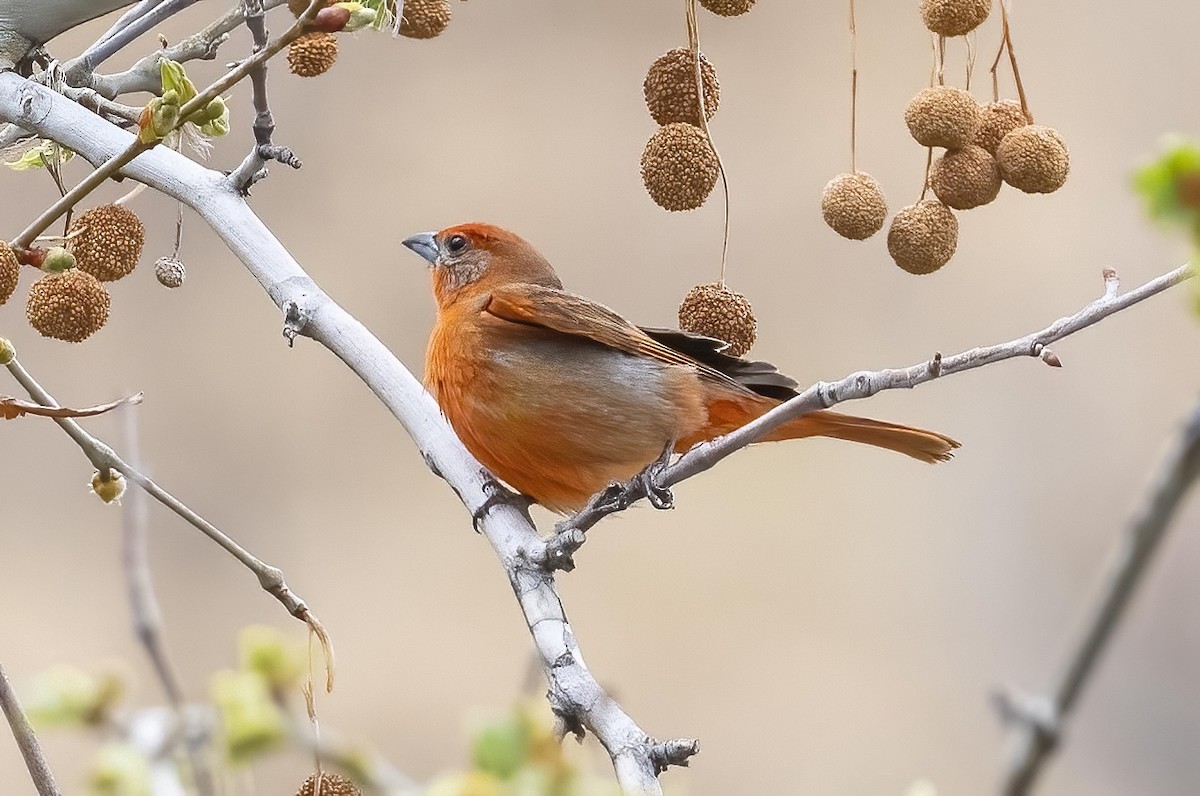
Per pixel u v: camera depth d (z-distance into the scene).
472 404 7.36
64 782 9.95
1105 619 3.14
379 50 14.88
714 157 6.09
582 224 14.48
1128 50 14.77
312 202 14.35
